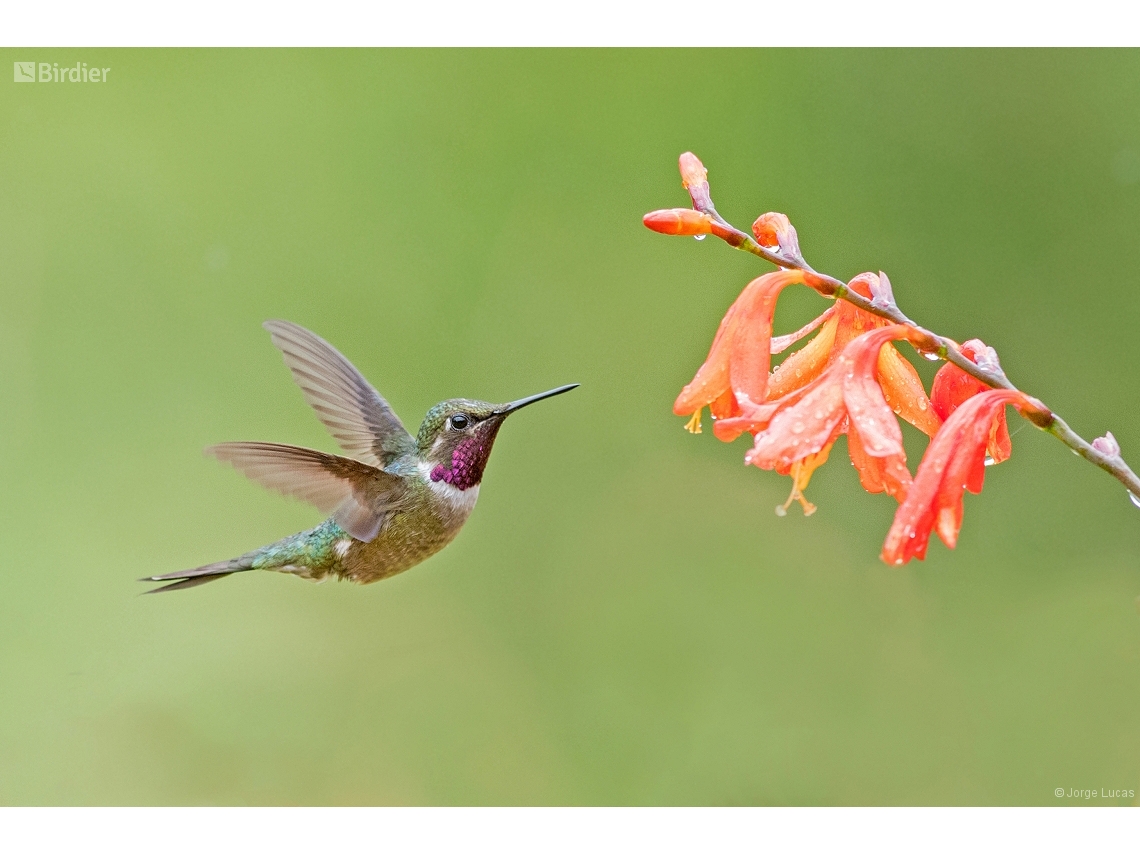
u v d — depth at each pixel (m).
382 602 10.91
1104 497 10.31
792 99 11.11
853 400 4.18
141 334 10.92
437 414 6.73
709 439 11.26
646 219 4.45
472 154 11.45
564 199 11.41
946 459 4.03
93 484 10.68
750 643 10.66
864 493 10.88
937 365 10.41
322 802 10.14
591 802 10.25
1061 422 4.12
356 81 11.41
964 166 10.62
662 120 11.37
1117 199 10.24
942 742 10.06
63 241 10.90
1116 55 10.37
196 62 11.23
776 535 10.98
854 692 10.37
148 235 11.01
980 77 10.64
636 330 11.34
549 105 11.45
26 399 10.72
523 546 11.17
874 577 10.71
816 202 10.97
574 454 11.28
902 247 10.68
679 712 10.52
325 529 6.85
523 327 11.34
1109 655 10.06
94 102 11.04
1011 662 10.23
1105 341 10.22
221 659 10.48
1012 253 10.46
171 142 11.12
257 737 10.25
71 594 10.44
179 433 10.84
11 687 10.13
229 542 10.78
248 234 11.16
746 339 4.37
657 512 11.14
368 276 11.24
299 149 11.29
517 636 10.92
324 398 6.79
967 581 10.53
